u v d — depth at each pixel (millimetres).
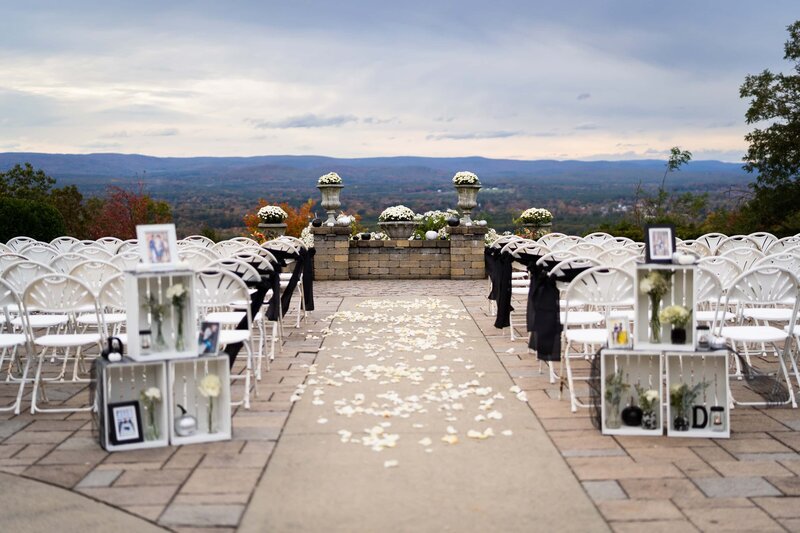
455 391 4828
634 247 7938
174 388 4102
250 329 4754
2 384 5297
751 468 3494
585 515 2988
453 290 10586
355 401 4676
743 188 22406
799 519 2938
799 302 4621
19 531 2893
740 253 6391
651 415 4016
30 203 12109
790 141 21391
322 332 7117
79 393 5023
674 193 18828
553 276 4934
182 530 2891
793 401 4516
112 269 5762
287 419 4332
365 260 12320
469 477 3398
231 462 3631
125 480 3418
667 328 4148
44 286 4668
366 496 3193
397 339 6727
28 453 3807
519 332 7023
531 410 4488
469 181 12109
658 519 2947
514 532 2842
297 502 3139
